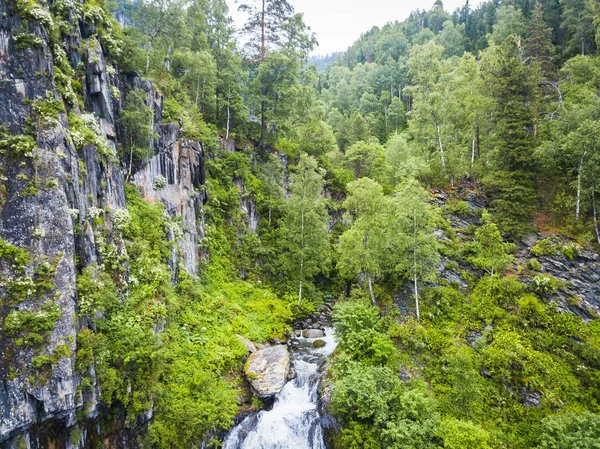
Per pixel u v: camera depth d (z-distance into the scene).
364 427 17.28
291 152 44.28
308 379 21.77
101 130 19.41
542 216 30.67
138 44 28.81
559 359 21.30
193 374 19.25
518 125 31.55
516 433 17.86
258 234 35.75
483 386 20.12
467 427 16.62
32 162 13.39
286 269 32.41
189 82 36.84
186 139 28.22
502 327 23.27
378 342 20.64
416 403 17.02
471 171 36.69
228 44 41.91
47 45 14.91
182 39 36.16
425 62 44.66
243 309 27.89
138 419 16.06
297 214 32.47
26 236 12.90
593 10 43.78
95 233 16.47
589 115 27.89
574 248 26.75
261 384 20.36
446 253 29.50
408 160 42.53
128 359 14.78
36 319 12.27
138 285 18.30
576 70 39.34
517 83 33.25
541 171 31.92
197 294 25.42
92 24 19.98
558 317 23.39
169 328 19.91
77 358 13.32
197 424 16.95
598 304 24.39
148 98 24.73
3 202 12.69
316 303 32.19
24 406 11.79
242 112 38.91
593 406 18.73
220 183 33.75
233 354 22.14
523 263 28.02
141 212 21.80
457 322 24.80
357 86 87.12
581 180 28.20
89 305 14.30
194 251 27.14
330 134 54.00
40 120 13.94
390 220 27.34
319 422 19.23
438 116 41.44
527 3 68.94
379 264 28.00
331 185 43.28
